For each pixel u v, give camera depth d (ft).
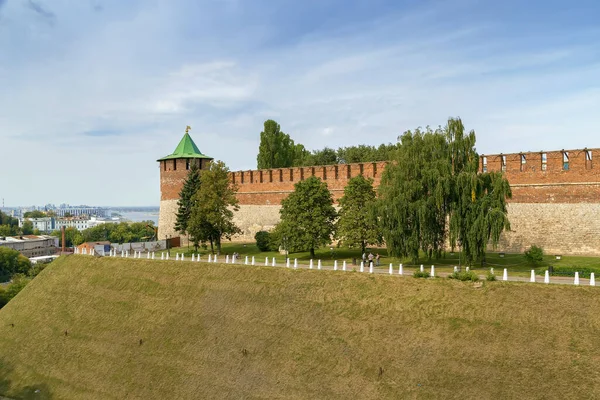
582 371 79.61
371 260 134.72
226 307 123.95
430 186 123.34
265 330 112.06
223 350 111.45
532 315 91.35
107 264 167.22
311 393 94.38
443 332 94.58
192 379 107.86
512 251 150.92
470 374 85.56
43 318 150.82
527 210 150.41
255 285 127.34
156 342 122.11
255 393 98.94
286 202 168.55
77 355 128.98
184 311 128.57
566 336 85.66
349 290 113.80
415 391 86.58
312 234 158.40
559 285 96.17
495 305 95.86
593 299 90.43
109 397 112.57
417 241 124.06
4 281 365.81
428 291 104.88
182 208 222.07
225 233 197.98
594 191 139.74
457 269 117.91
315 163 295.69
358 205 146.92
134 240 526.98
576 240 141.28
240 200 226.17
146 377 113.39
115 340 128.67
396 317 101.81
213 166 194.39
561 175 145.38
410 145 127.95
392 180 130.00
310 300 115.34
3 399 122.62
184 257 172.86
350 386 92.38
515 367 83.87
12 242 479.82
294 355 102.89
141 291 144.36
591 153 140.56
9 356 140.05
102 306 144.87
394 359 93.61
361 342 99.50
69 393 118.11
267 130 286.46
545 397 78.18
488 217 115.34
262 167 286.25
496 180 119.44
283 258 164.96
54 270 177.78
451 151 125.18
